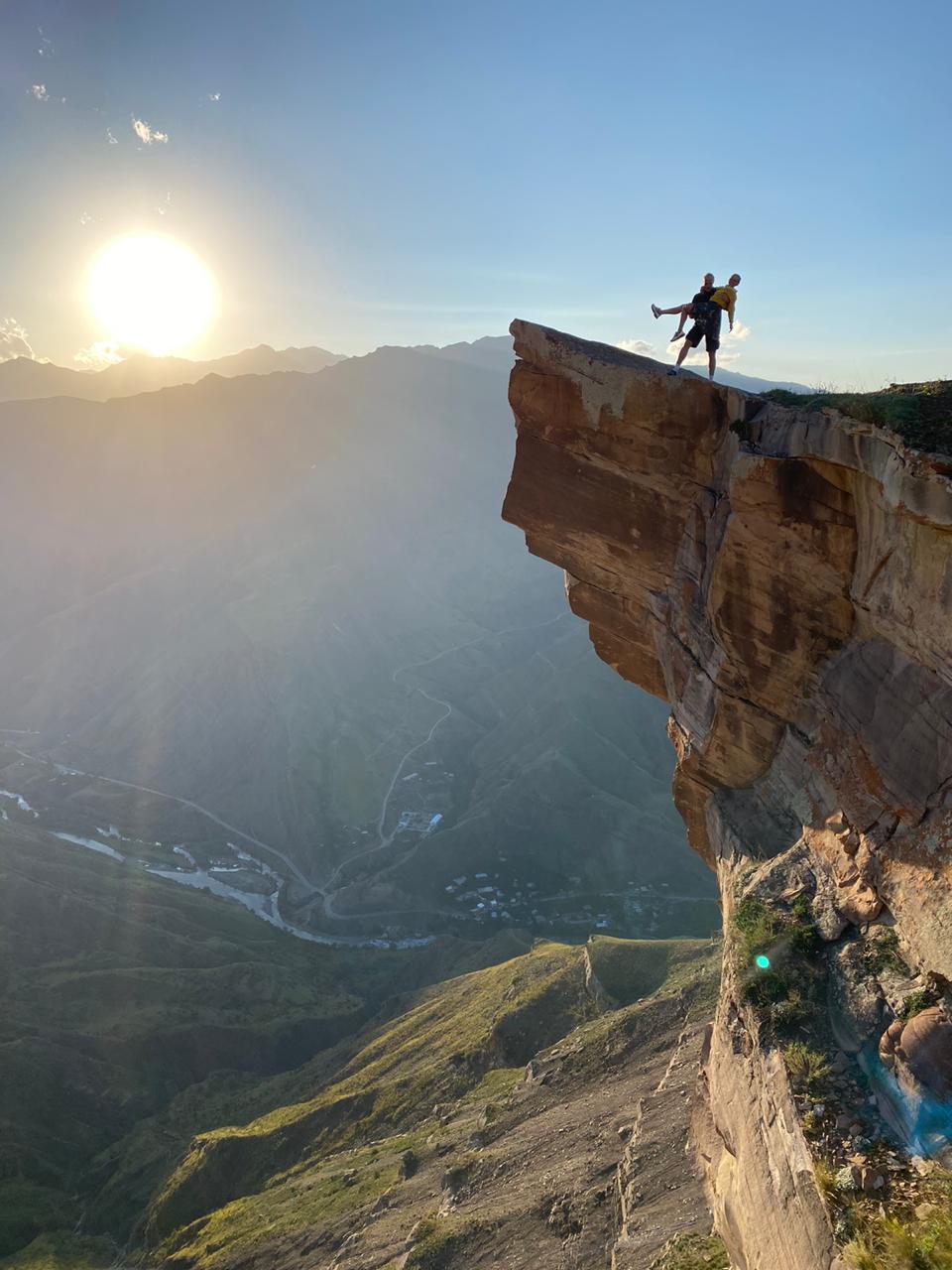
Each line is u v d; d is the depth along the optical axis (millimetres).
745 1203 11406
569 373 15320
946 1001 9164
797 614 13109
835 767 12531
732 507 12930
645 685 19469
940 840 10023
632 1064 42938
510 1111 45812
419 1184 43344
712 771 16156
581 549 17031
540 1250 26641
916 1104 8703
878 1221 8070
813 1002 10766
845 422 11148
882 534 11203
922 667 10984
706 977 46562
